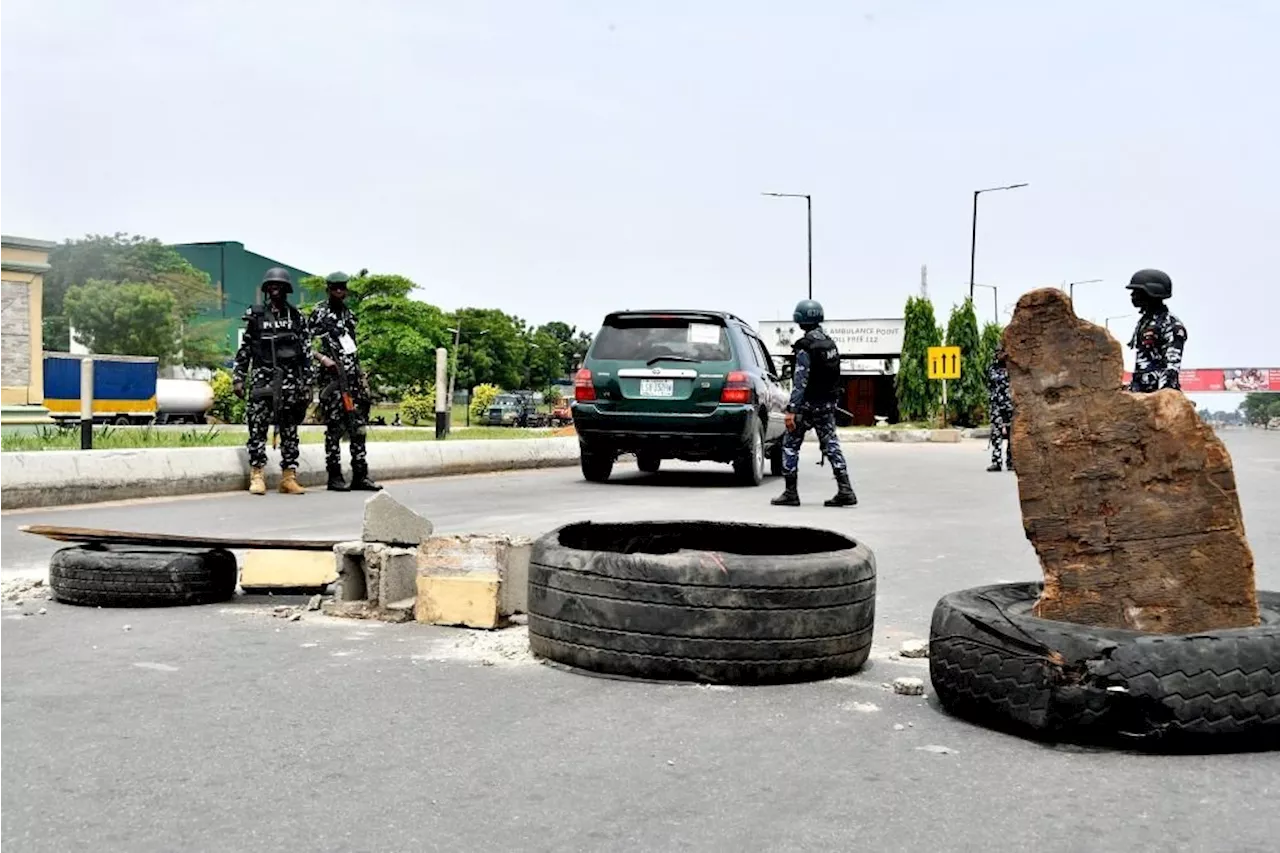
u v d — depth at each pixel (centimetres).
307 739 352
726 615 420
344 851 266
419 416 4766
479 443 1579
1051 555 399
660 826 283
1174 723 339
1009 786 315
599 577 434
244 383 1168
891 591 629
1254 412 13650
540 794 305
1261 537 862
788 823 285
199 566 578
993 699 365
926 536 860
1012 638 362
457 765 329
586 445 1323
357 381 1231
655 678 425
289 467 1186
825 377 1073
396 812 291
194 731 359
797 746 350
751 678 422
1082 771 328
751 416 1264
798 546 524
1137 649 345
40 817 285
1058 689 348
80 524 881
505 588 526
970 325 3988
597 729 366
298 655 466
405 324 7731
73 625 525
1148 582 386
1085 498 394
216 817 286
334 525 885
